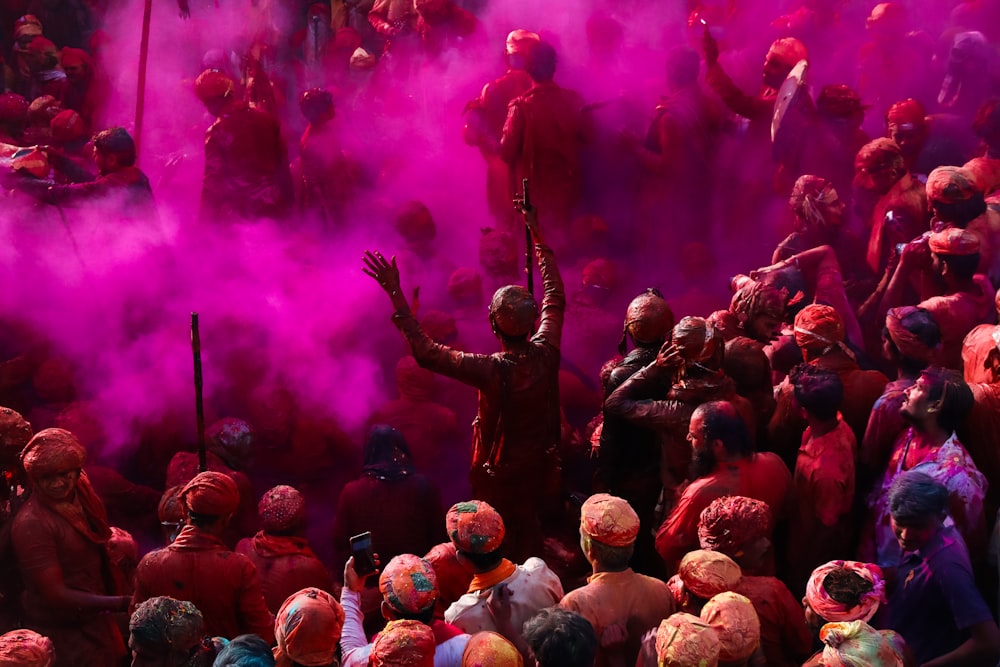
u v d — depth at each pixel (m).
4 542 5.21
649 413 5.58
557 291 6.12
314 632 3.96
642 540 5.96
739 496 4.67
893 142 7.90
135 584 5.02
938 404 4.96
